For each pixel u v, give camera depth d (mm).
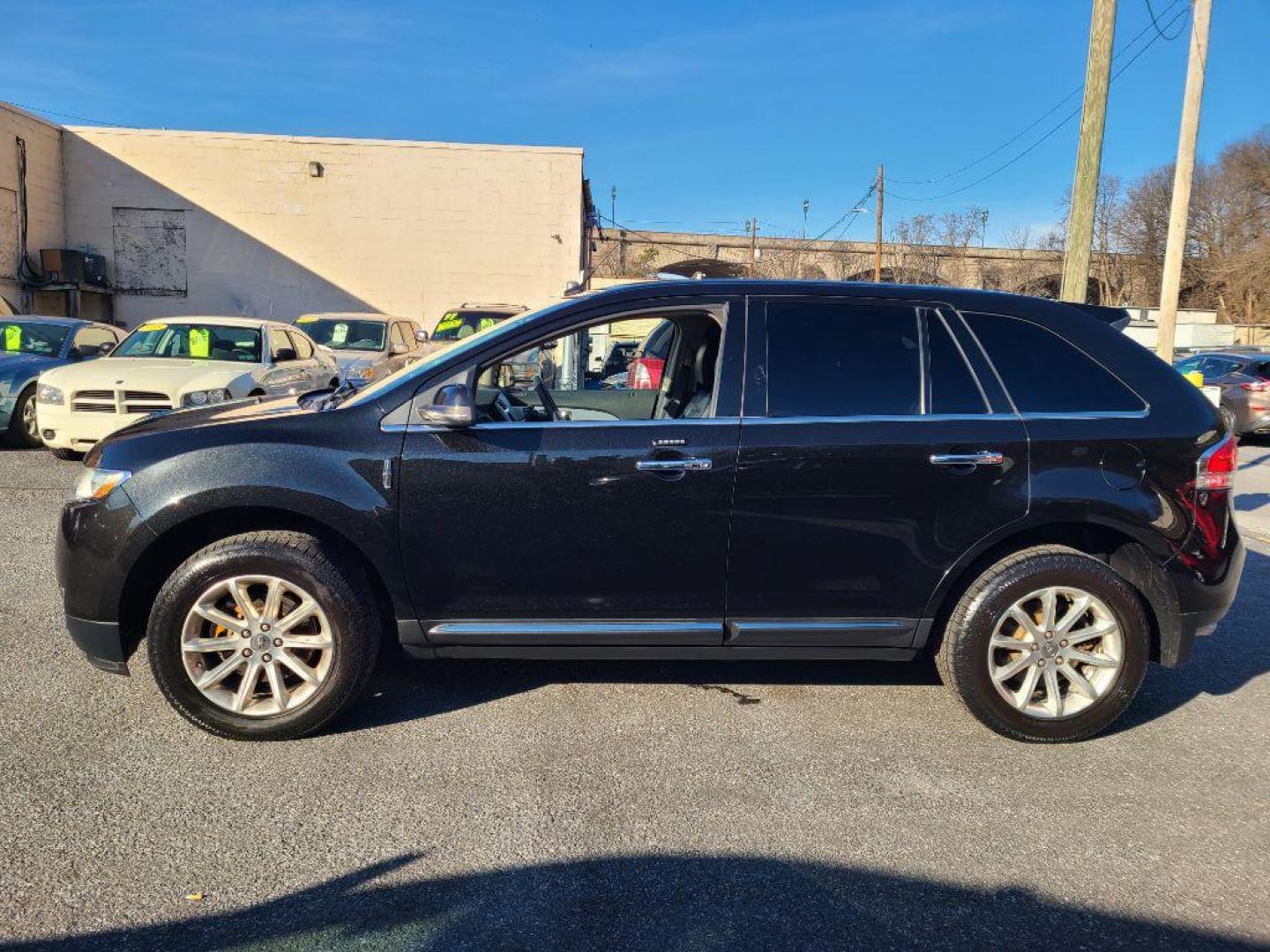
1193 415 3742
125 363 9469
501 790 3221
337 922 2480
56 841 2818
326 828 2947
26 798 3066
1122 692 3672
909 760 3541
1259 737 3842
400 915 2518
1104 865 2855
